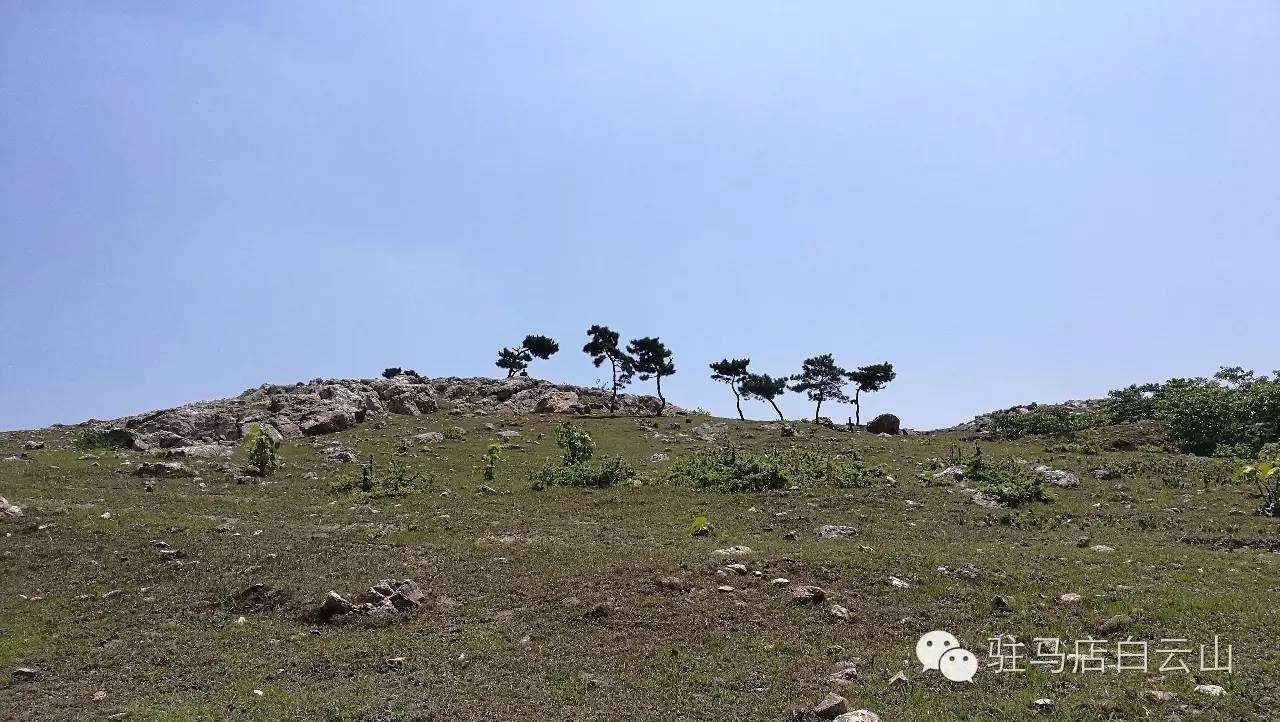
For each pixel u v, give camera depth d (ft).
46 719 40.81
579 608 55.67
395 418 193.88
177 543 73.26
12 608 57.31
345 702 41.83
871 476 118.01
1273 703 37.99
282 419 168.86
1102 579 61.36
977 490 106.93
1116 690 40.34
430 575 64.49
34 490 100.01
